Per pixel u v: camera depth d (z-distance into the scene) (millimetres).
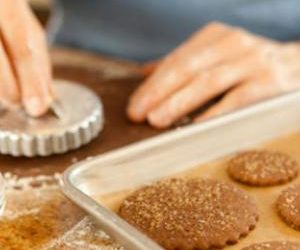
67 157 621
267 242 506
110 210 528
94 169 554
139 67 790
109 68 784
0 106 647
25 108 635
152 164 581
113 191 565
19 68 644
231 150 620
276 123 639
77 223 536
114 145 637
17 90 639
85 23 937
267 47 741
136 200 548
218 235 510
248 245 510
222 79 691
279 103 637
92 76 760
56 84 687
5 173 599
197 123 607
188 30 914
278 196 562
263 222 537
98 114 644
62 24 950
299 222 526
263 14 906
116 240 507
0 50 646
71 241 519
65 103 654
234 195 554
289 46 763
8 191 576
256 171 587
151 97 675
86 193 546
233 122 619
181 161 595
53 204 559
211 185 567
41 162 614
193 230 514
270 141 635
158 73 695
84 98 664
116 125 667
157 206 540
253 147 628
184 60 701
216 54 713
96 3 924
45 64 653
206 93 682
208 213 531
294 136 641
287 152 622
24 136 610
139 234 479
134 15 917
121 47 931
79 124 625
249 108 628
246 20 908
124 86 736
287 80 715
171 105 667
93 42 938
